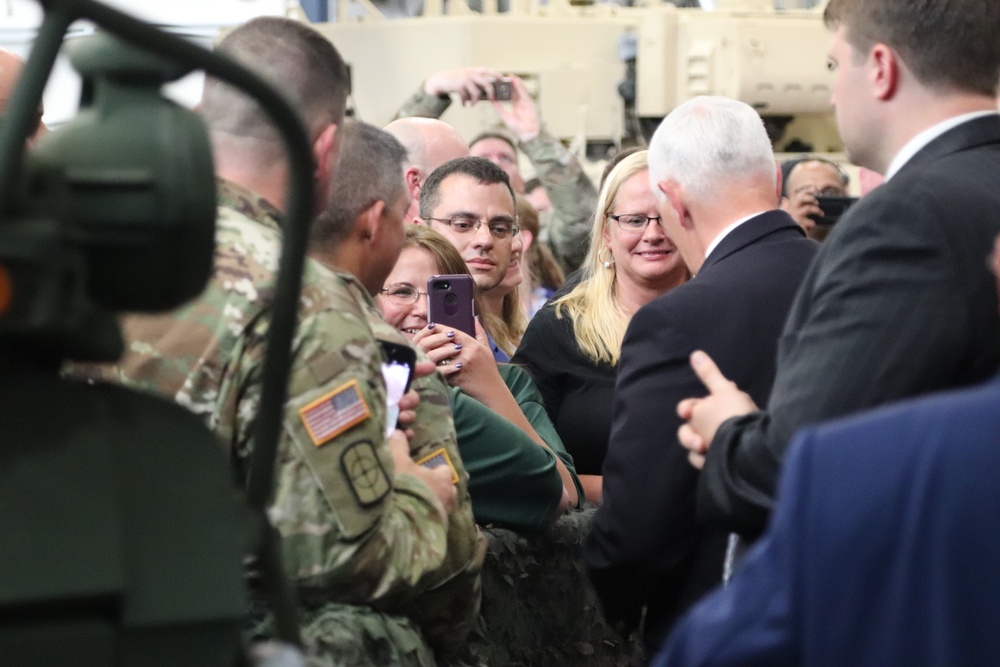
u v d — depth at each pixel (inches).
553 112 287.6
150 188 50.2
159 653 49.5
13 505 48.1
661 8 295.6
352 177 98.8
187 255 51.5
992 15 89.3
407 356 94.6
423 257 136.3
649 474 104.5
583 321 147.4
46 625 48.1
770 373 105.3
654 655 108.8
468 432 113.7
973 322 82.6
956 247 83.1
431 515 90.7
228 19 237.6
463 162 161.9
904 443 54.0
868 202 86.1
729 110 111.4
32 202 49.8
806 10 304.3
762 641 56.2
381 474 83.7
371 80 290.0
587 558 109.8
